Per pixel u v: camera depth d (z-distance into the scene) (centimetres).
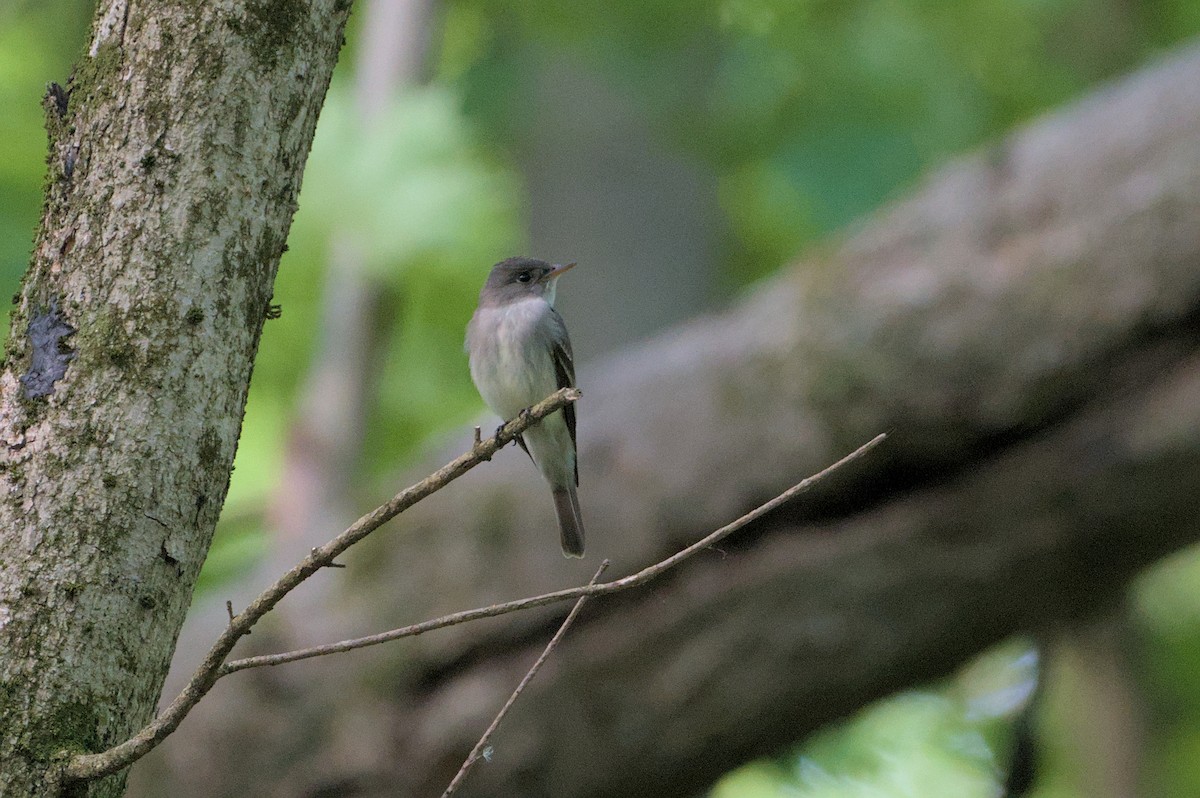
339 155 1253
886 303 1053
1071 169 1055
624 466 1100
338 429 1319
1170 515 1034
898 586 1056
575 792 1102
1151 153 1031
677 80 1499
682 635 1075
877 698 1104
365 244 1229
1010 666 1720
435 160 1255
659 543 1091
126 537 439
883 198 1484
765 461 1075
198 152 459
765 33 1591
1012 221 1057
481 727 1088
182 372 452
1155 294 1010
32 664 424
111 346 447
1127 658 1650
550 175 1451
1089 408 1041
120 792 448
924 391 1044
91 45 473
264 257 473
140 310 450
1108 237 1025
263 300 475
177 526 449
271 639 1130
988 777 1653
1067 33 1714
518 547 1101
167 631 450
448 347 1670
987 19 1630
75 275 453
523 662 1096
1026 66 1683
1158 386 1026
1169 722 1769
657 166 1443
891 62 1575
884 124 1538
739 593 1069
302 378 1552
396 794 1098
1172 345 1026
